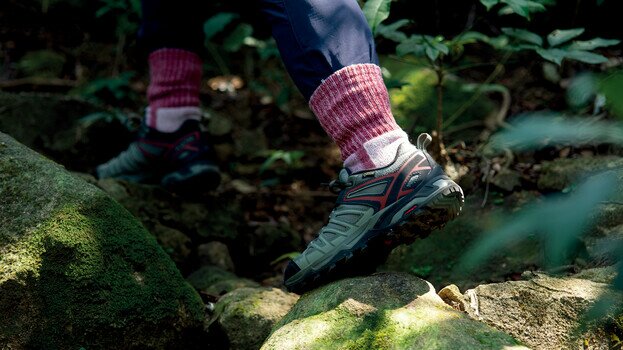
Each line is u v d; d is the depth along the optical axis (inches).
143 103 127.9
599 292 52.3
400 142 54.7
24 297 52.6
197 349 61.5
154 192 89.9
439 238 78.9
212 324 62.4
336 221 55.7
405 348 46.5
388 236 54.4
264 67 141.3
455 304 54.0
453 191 53.6
